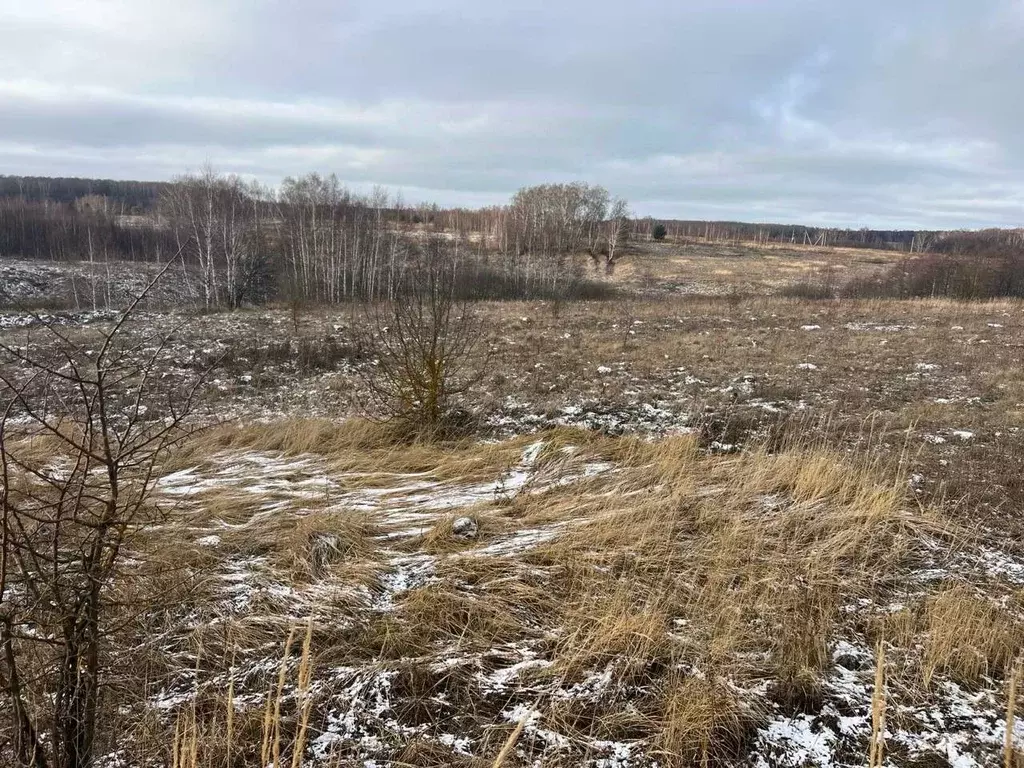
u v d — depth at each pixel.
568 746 2.85
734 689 3.16
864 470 5.96
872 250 87.56
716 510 5.23
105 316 23.08
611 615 3.67
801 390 10.52
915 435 7.67
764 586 4.12
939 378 11.39
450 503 5.75
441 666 3.35
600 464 6.69
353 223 39.34
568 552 4.59
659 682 3.25
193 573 4.25
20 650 2.61
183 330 18.97
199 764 2.70
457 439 8.04
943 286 30.19
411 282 9.24
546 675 3.31
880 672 2.08
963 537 4.86
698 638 3.59
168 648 3.52
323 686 3.21
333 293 35.00
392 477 6.59
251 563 4.53
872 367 12.55
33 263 42.88
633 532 4.84
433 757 2.79
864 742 2.89
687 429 7.96
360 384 11.71
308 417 9.14
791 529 4.96
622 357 14.18
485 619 3.79
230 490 6.06
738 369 12.55
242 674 3.33
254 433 8.37
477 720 3.02
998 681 3.28
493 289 38.50
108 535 2.59
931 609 3.84
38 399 8.24
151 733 2.87
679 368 12.77
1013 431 7.75
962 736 2.90
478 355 14.31
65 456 6.57
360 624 3.74
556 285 39.66
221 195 32.62
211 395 11.09
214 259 31.97
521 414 9.26
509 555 4.60
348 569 4.37
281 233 40.72
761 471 5.98
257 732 2.91
